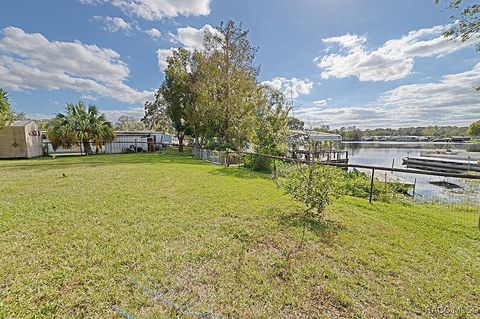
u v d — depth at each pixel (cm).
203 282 243
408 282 247
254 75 1928
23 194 614
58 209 485
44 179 845
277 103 1638
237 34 1873
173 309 204
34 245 321
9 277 246
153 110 3353
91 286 234
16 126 1784
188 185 744
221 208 502
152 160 1655
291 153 1335
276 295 224
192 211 479
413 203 671
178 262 280
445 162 2369
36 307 204
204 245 327
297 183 450
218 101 1934
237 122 1844
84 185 734
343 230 389
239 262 283
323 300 219
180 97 2383
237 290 231
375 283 245
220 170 1133
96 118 2188
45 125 2116
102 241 334
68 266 269
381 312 204
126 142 2652
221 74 1898
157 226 394
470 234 381
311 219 437
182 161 1596
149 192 642
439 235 375
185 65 2348
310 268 271
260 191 668
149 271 260
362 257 297
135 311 201
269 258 294
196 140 2327
